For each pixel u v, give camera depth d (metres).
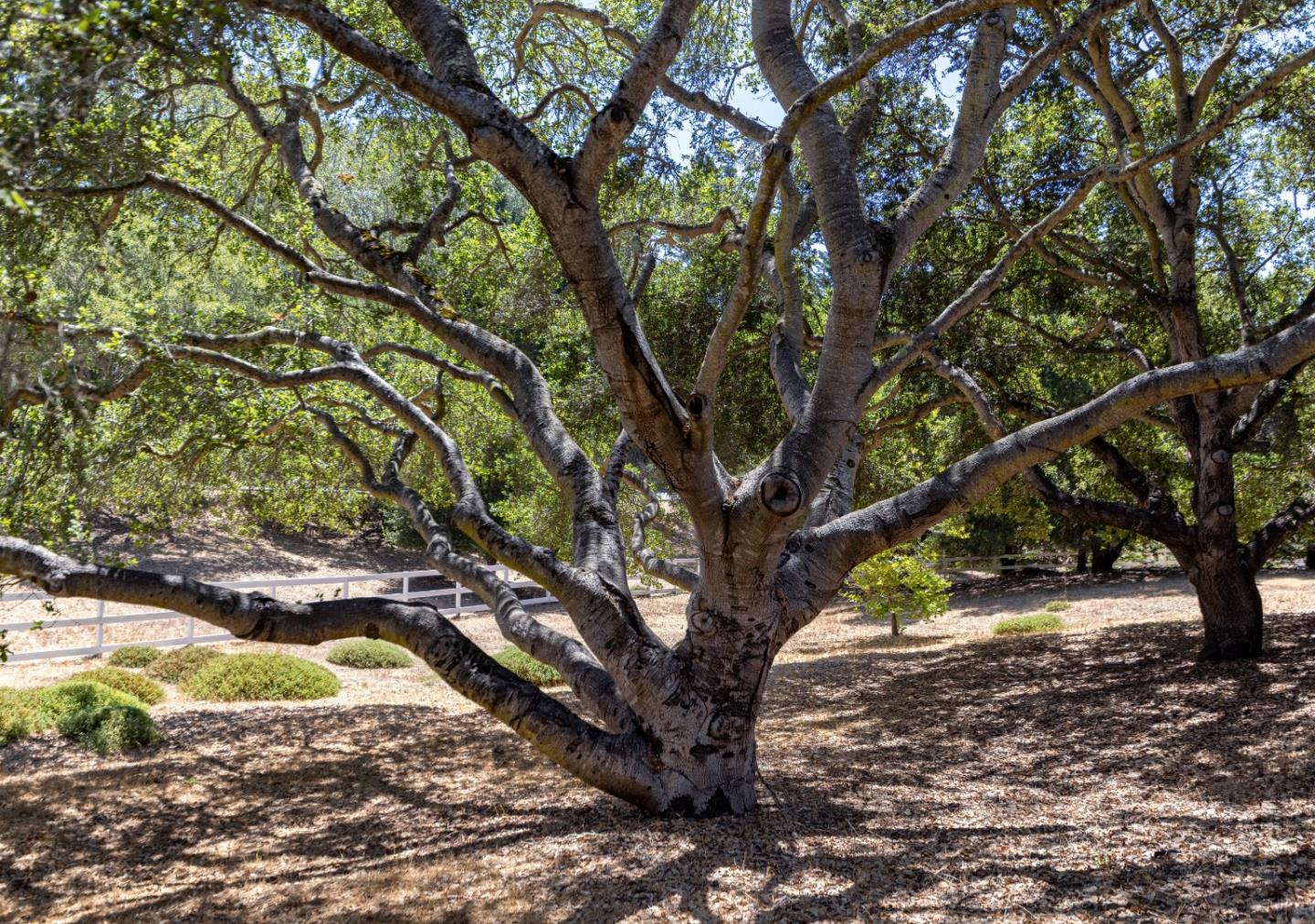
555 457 6.59
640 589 25.59
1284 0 9.34
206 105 9.38
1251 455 16.86
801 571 5.88
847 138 6.87
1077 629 15.46
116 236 7.90
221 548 24.44
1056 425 5.43
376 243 6.41
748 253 4.31
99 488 6.86
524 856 5.29
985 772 7.01
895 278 11.53
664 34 4.30
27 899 5.36
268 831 6.65
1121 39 10.78
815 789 6.57
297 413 8.48
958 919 3.99
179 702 12.00
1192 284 9.88
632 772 5.75
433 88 4.34
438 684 13.90
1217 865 4.44
